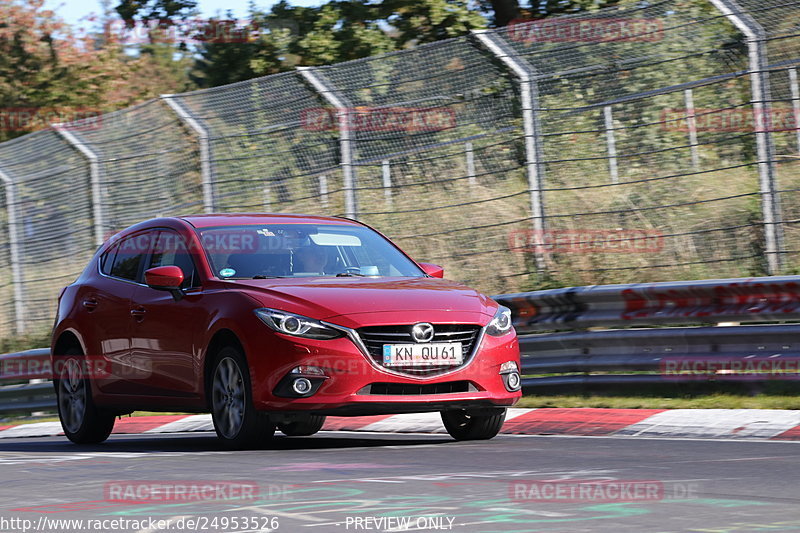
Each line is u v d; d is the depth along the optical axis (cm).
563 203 5009
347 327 2877
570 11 8688
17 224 6200
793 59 4391
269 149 5125
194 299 3158
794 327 3431
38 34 10188
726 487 2058
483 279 4853
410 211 4850
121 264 3566
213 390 3053
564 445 2898
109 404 3497
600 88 4734
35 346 6059
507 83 4678
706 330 3606
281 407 2870
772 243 4147
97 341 3522
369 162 4947
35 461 2891
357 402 2850
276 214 3497
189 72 10131
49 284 6072
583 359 3909
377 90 4919
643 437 3055
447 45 4781
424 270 3425
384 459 2636
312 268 3253
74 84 10212
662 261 4678
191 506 1956
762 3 4250
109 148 5681
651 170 4884
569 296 3956
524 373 4066
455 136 4775
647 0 4703
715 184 4828
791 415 3114
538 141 4616
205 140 5256
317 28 8638
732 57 4397
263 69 8731
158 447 3306
